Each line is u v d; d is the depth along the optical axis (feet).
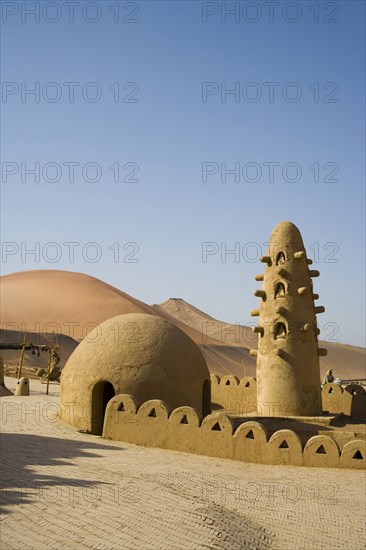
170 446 50.52
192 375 57.72
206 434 49.47
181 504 30.78
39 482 32.40
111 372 55.62
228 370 243.60
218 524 28.30
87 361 57.41
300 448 47.14
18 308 243.81
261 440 47.88
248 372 250.98
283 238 64.90
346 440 53.57
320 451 47.06
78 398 56.85
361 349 389.39
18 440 46.88
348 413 72.13
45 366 175.52
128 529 25.93
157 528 26.50
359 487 41.09
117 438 52.44
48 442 47.75
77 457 42.73
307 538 29.84
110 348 57.16
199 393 58.08
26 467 36.55
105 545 23.72
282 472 44.62
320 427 57.77
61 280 274.36
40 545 22.88
